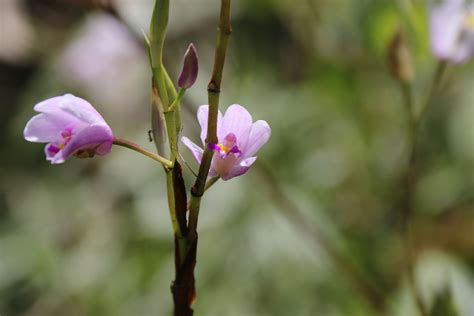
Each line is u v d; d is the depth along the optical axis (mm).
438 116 1405
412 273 1035
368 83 1412
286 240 1281
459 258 1312
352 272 1142
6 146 1819
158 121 823
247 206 1331
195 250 830
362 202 1377
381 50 1085
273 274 1296
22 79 1947
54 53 1774
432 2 1001
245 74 1462
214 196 1352
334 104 1413
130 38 1235
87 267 1452
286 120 1394
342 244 1206
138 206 1411
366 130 1410
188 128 1295
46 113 813
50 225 1551
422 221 1373
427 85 1314
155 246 1407
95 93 1620
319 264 1249
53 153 813
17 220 1599
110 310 1382
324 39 1443
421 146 1410
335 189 1379
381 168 1390
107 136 813
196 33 1608
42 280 1469
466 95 1390
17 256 1506
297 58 1497
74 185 1605
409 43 1077
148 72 1624
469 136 1369
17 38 1895
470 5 993
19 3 1917
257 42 1513
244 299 1302
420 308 1021
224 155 813
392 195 1361
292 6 1469
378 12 1070
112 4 1064
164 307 1350
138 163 1465
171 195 828
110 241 1464
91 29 1528
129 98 1626
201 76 1283
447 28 998
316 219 1212
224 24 802
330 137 1408
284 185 1289
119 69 1597
